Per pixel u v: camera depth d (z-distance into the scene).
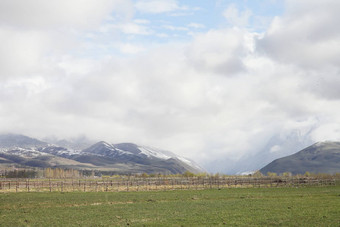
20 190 93.56
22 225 44.66
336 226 43.28
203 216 51.12
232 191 92.81
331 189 98.44
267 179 127.81
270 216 50.72
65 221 47.34
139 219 48.88
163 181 120.31
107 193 86.50
